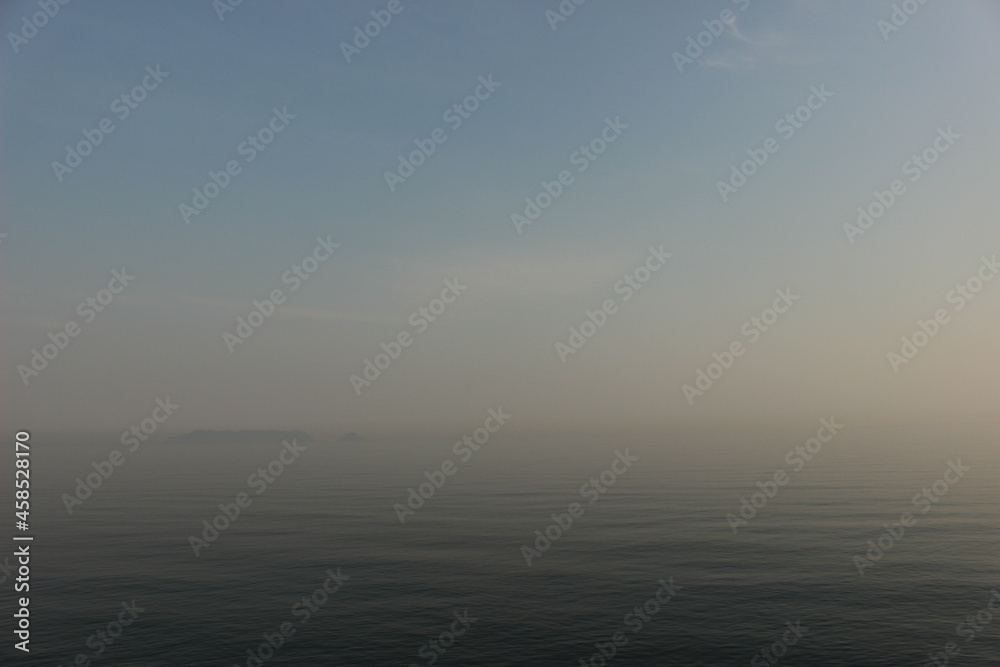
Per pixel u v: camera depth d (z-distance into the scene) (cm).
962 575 3381
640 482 9038
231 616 2856
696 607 2888
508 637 2556
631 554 4034
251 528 5309
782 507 6091
